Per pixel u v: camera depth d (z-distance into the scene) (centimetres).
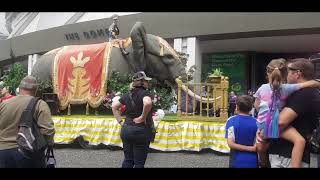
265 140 411
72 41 2867
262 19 2169
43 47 3089
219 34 2297
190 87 1214
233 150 463
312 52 2831
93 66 1265
